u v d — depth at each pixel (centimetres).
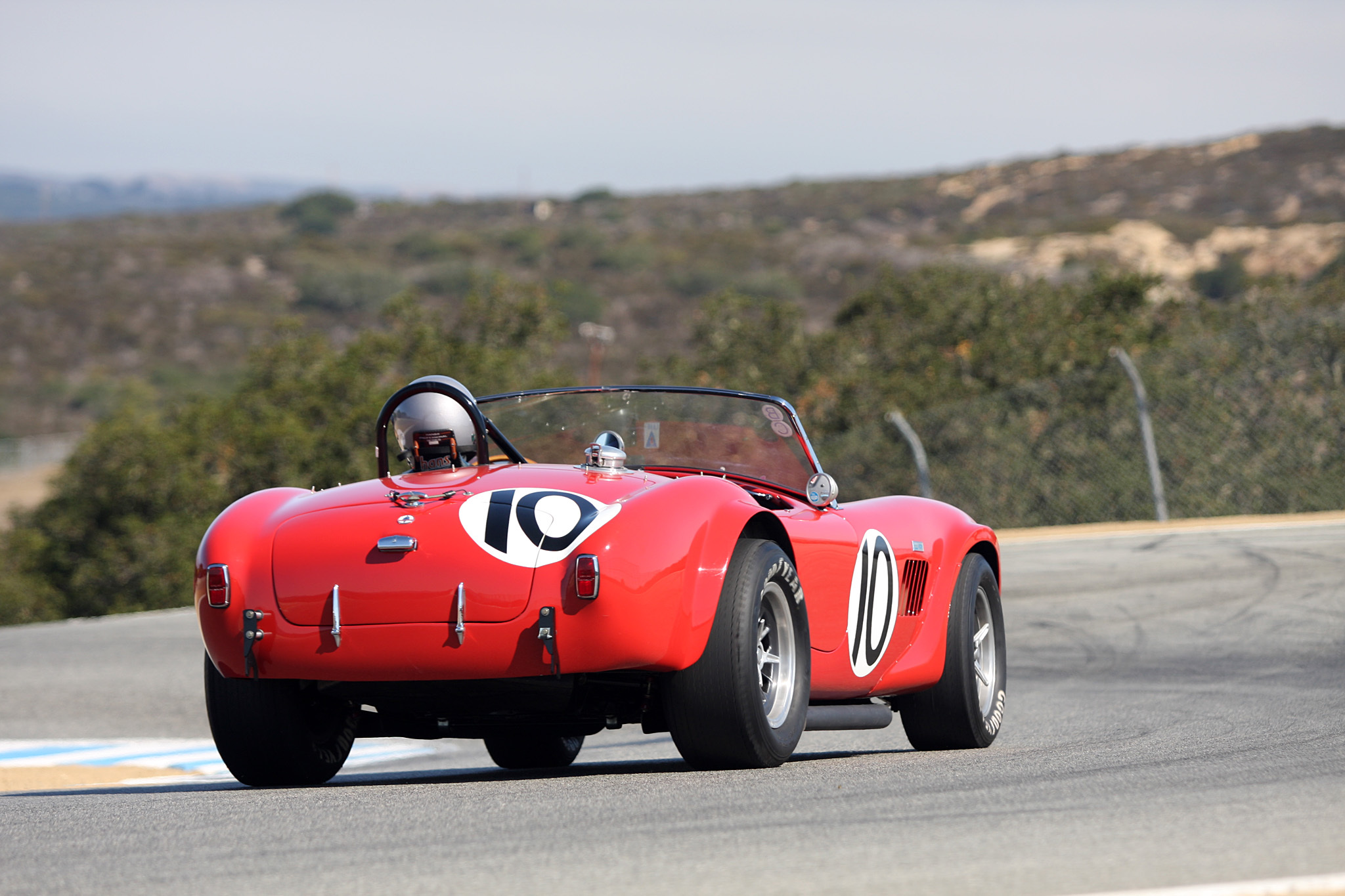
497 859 1258
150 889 1181
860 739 2966
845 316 11231
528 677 1759
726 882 1133
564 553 1731
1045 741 2483
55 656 5809
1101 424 7962
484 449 2042
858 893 1084
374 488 1914
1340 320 7575
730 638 1805
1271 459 7562
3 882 1236
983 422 8331
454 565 1744
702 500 1838
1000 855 1204
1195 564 5581
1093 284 10050
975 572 2467
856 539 2192
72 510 10625
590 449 1936
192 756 3556
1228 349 7844
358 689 1842
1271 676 3572
